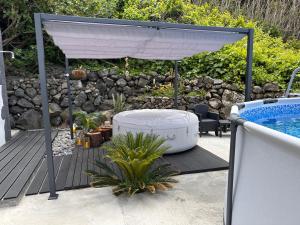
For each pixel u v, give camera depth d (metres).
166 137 4.39
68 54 5.13
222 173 3.75
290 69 7.82
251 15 11.98
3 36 7.31
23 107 6.89
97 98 7.34
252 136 1.62
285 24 12.11
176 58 6.14
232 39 3.70
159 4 9.19
